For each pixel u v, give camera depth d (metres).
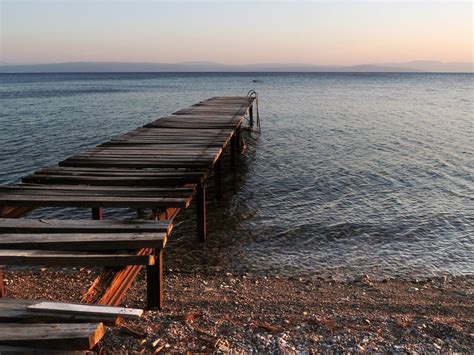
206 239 10.58
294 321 5.98
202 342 5.12
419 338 5.51
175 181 7.97
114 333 5.21
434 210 12.91
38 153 21.36
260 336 5.33
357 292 7.77
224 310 6.52
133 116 37.88
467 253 10.02
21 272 8.49
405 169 18.16
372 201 13.76
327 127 30.91
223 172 17.64
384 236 10.95
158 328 5.43
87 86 100.75
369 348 5.14
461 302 7.37
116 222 5.82
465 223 11.87
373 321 6.11
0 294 6.18
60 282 7.98
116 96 63.94
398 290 7.95
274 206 13.16
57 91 78.25
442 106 48.38
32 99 57.47
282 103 50.84
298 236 10.87
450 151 22.17
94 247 5.12
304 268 9.11
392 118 36.50
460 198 14.16
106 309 3.82
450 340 5.48
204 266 9.10
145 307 6.43
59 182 7.98
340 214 12.47
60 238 5.23
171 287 7.71
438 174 17.39
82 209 12.95
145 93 71.50
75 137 26.23
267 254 9.80
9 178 16.69
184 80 142.50
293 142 24.73
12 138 25.42
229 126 15.53
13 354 3.27
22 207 7.03
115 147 11.44
